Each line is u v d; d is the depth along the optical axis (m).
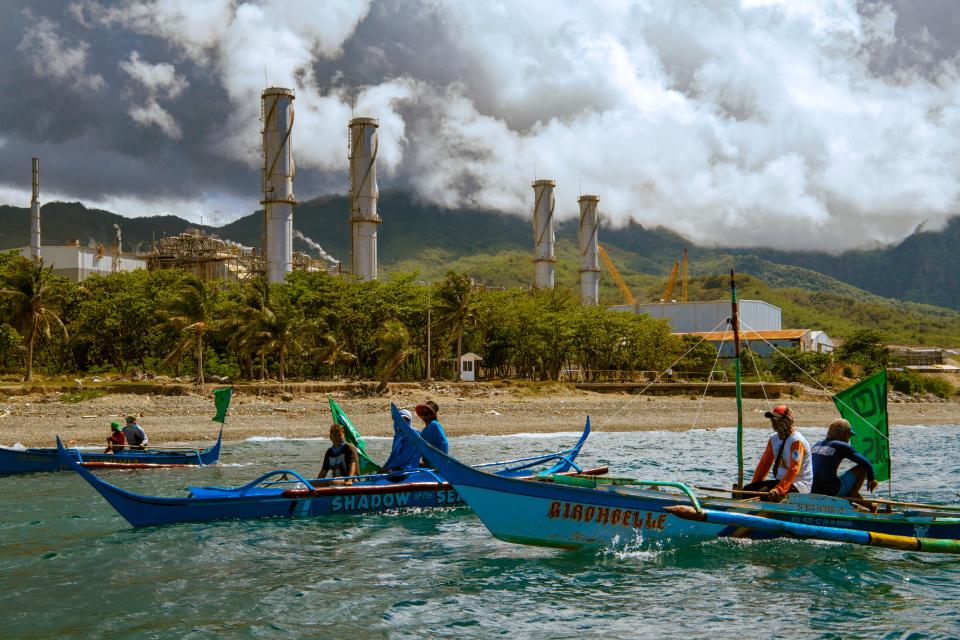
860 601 11.12
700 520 12.25
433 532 15.63
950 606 10.92
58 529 16.02
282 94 114.81
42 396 52.38
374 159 130.00
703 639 9.68
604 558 13.29
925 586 11.84
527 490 13.02
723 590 11.59
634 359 101.12
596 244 185.25
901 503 13.41
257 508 16.66
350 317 80.81
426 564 13.20
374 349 78.38
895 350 171.25
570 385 78.12
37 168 116.75
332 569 12.92
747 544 13.95
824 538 12.34
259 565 13.19
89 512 17.98
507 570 12.77
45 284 64.25
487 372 98.94
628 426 55.62
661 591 11.55
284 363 72.56
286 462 29.80
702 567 12.75
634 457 34.00
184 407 50.81
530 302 97.56
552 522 13.10
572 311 104.06
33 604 11.13
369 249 129.75
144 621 10.41
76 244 118.44
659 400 74.06
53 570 12.92
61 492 21.05
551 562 13.18
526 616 10.55
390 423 50.50
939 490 23.16
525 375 96.56
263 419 49.59
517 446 40.91
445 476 13.05
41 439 38.53
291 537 15.19
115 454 26.02
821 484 13.70
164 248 124.25
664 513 13.46
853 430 15.56
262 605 11.05
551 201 174.12
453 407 59.44
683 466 29.83
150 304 75.06
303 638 9.77
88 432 41.22
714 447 40.41
